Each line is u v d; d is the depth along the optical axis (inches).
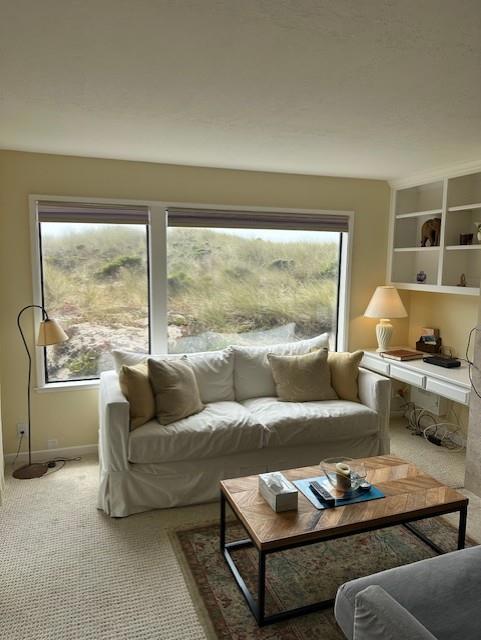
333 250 173.0
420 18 57.6
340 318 175.6
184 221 149.1
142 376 120.0
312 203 164.1
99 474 129.5
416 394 174.1
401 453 150.3
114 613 80.7
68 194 136.3
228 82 78.9
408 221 176.4
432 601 60.7
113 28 60.6
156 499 114.0
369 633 52.4
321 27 60.1
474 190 148.3
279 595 85.3
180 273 153.5
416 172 155.9
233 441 117.9
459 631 56.3
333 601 83.0
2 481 119.6
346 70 73.7
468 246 137.9
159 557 96.0
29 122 102.0
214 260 156.9
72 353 144.8
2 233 131.7
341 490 90.2
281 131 108.0
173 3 54.5
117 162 139.9
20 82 78.9
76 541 101.2
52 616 79.7
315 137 112.9
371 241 174.9
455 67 72.2
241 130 107.4
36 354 138.4
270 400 140.9
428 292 171.8
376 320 179.6
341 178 166.9
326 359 144.6
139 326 151.0
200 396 137.4
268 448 123.6
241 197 154.9
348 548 99.9
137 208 143.3
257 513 83.1
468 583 64.2
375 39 63.4
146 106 91.0
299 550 99.0
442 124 102.0
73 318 143.6
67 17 57.6
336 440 130.3
